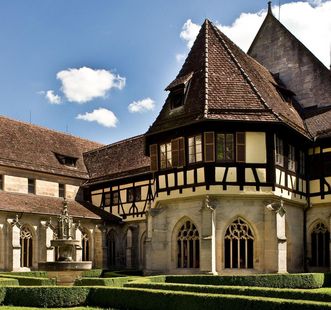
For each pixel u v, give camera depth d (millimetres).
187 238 28641
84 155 51000
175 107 30562
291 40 37094
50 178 44469
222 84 29547
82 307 19625
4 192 40312
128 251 42375
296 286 23719
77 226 40625
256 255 27109
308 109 35250
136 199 42844
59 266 24578
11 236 36688
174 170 29125
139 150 45406
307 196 31672
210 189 27031
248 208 27438
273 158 27641
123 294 19281
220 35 33312
